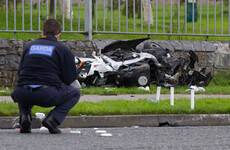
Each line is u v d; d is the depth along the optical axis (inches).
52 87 671.8
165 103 935.7
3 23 1720.0
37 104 677.3
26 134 701.3
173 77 1317.7
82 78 1217.4
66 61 684.1
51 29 692.1
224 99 1027.9
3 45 1288.1
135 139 678.5
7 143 623.2
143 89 1224.2
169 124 835.4
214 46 1485.0
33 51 675.4
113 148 606.9
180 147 621.0
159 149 606.5
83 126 805.2
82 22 1550.2
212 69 1475.1
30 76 667.4
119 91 1178.0
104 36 1787.6
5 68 1286.9
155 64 1307.8
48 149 588.4
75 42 1366.9
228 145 640.4
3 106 850.8
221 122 857.5
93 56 1268.5
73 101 701.3
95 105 887.7
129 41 1284.4
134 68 1254.3
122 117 819.4
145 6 2285.9
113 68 1266.0
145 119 828.0
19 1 2933.1
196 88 1268.5
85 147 608.1
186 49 1449.3
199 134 731.4
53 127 697.6
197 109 867.4
